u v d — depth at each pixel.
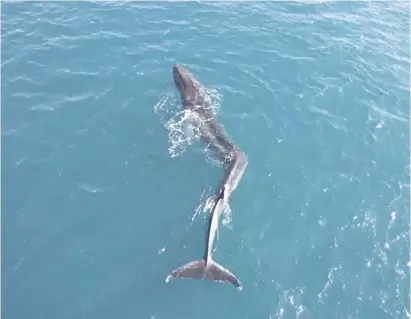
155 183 23.42
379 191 24.02
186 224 21.62
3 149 24.91
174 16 36.59
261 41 34.41
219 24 35.97
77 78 29.83
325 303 19.19
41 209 22.19
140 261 20.20
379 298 19.55
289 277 19.97
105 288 19.25
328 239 21.55
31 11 36.00
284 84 30.34
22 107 27.53
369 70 32.53
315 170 24.72
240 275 19.88
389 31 37.59
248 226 21.73
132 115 27.28
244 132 26.52
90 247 20.69
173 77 30.09
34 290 19.12
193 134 26.08
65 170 24.00
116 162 24.45
